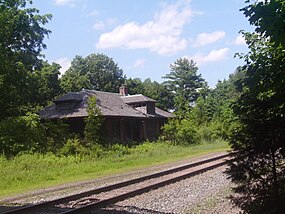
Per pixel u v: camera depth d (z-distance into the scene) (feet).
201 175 57.93
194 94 352.08
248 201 28.17
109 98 155.53
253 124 26.53
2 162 77.15
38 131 101.76
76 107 135.74
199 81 362.12
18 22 128.36
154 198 41.52
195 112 185.06
